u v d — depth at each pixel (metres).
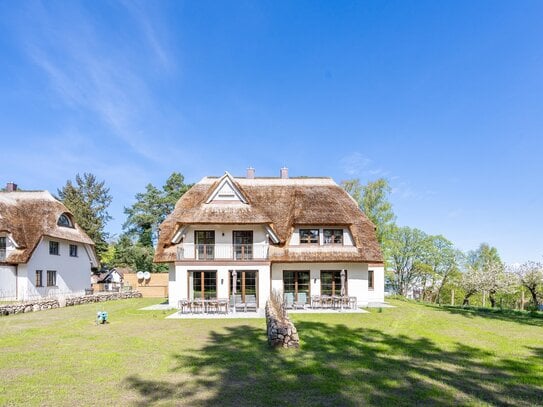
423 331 16.61
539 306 37.22
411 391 8.67
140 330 16.83
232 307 25.39
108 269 61.22
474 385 9.15
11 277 31.12
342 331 16.45
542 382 9.37
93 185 66.00
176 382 9.30
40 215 34.78
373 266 31.86
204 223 26.12
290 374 9.94
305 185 32.50
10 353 12.30
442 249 57.25
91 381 9.38
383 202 47.34
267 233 27.36
